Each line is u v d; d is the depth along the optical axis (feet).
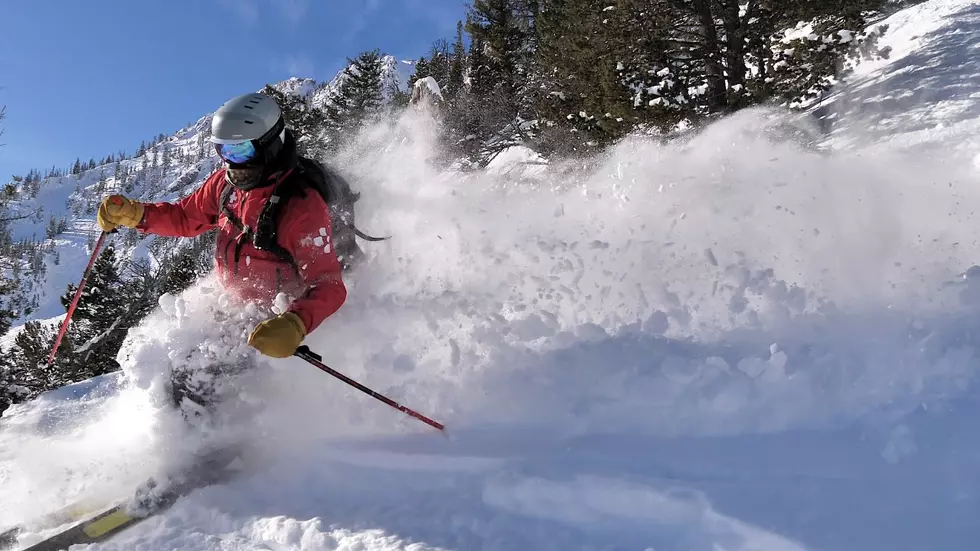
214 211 9.93
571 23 42.39
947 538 5.66
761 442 7.49
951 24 38.50
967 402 7.27
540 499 7.22
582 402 8.56
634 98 36.32
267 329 7.89
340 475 8.41
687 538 6.43
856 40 33.96
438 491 7.89
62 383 54.54
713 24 35.78
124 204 10.01
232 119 8.30
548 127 42.73
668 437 7.89
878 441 7.09
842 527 5.99
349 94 101.24
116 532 7.87
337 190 9.73
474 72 78.28
